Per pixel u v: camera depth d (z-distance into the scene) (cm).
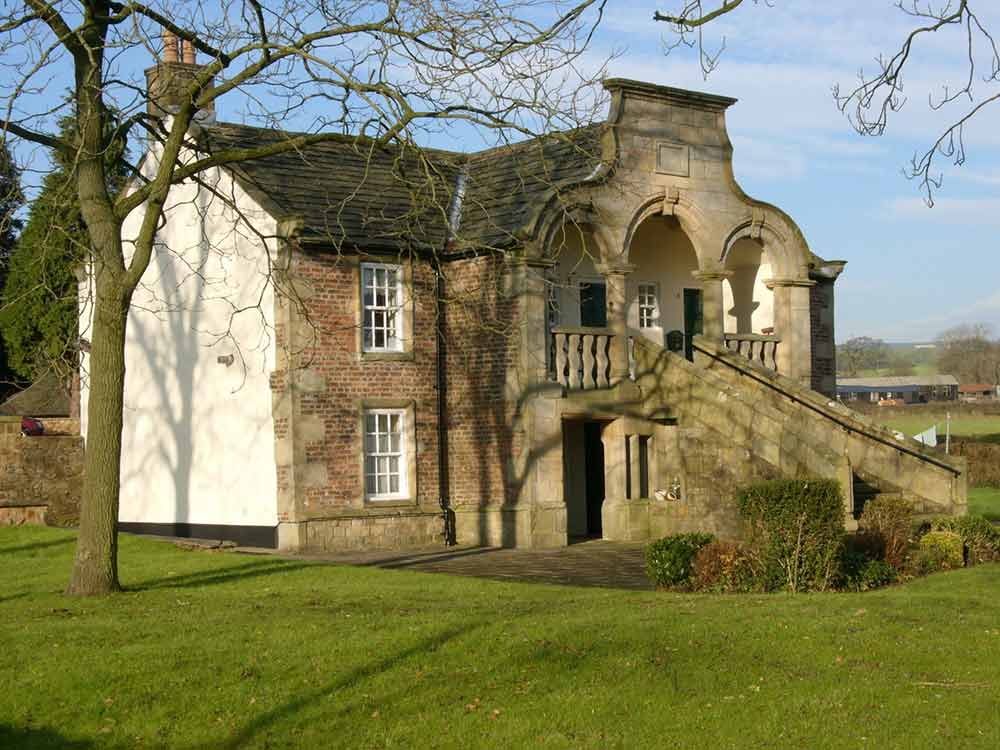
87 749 1121
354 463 2562
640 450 2758
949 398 13600
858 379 14300
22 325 3881
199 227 2712
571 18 1583
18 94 1677
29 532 2611
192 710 1189
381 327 2641
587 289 2948
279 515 2505
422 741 1104
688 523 2588
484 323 2645
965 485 2422
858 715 1115
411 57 1795
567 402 2627
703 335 2867
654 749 1059
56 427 3812
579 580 2011
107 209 1773
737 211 2906
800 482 1786
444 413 2711
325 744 1109
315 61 1745
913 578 1877
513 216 2628
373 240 2592
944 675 1220
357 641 1370
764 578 1764
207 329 2688
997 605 1532
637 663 1271
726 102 2883
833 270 3341
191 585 1869
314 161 2755
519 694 1200
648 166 2759
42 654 1343
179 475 2770
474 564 2270
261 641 1386
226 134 2733
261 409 2553
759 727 1093
